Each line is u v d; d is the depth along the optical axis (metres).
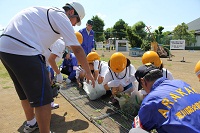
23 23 1.96
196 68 2.75
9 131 2.86
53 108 3.71
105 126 2.91
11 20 2.05
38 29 2.01
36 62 1.93
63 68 5.82
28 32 1.95
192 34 38.50
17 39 1.90
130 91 3.81
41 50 2.04
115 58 3.35
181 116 1.54
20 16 2.00
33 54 1.92
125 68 3.71
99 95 4.11
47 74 2.04
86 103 3.95
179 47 15.39
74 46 2.07
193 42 36.97
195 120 1.55
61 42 3.06
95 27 45.47
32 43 1.94
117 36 46.91
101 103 3.95
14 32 1.92
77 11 2.42
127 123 3.00
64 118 3.28
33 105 1.96
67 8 2.39
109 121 3.08
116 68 3.36
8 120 3.23
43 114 1.98
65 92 4.76
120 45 27.39
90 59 4.09
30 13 2.02
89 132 2.79
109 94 4.41
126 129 2.79
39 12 2.05
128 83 3.79
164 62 12.51
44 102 1.96
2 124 3.08
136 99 3.36
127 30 27.88
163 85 1.79
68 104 3.98
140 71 2.05
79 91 4.84
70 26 2.08
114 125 2.94
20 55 1.90
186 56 18.17
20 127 2.98
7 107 3.80
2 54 1.95
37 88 1.94
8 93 4.75
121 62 3.33
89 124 3.05
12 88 5.21
